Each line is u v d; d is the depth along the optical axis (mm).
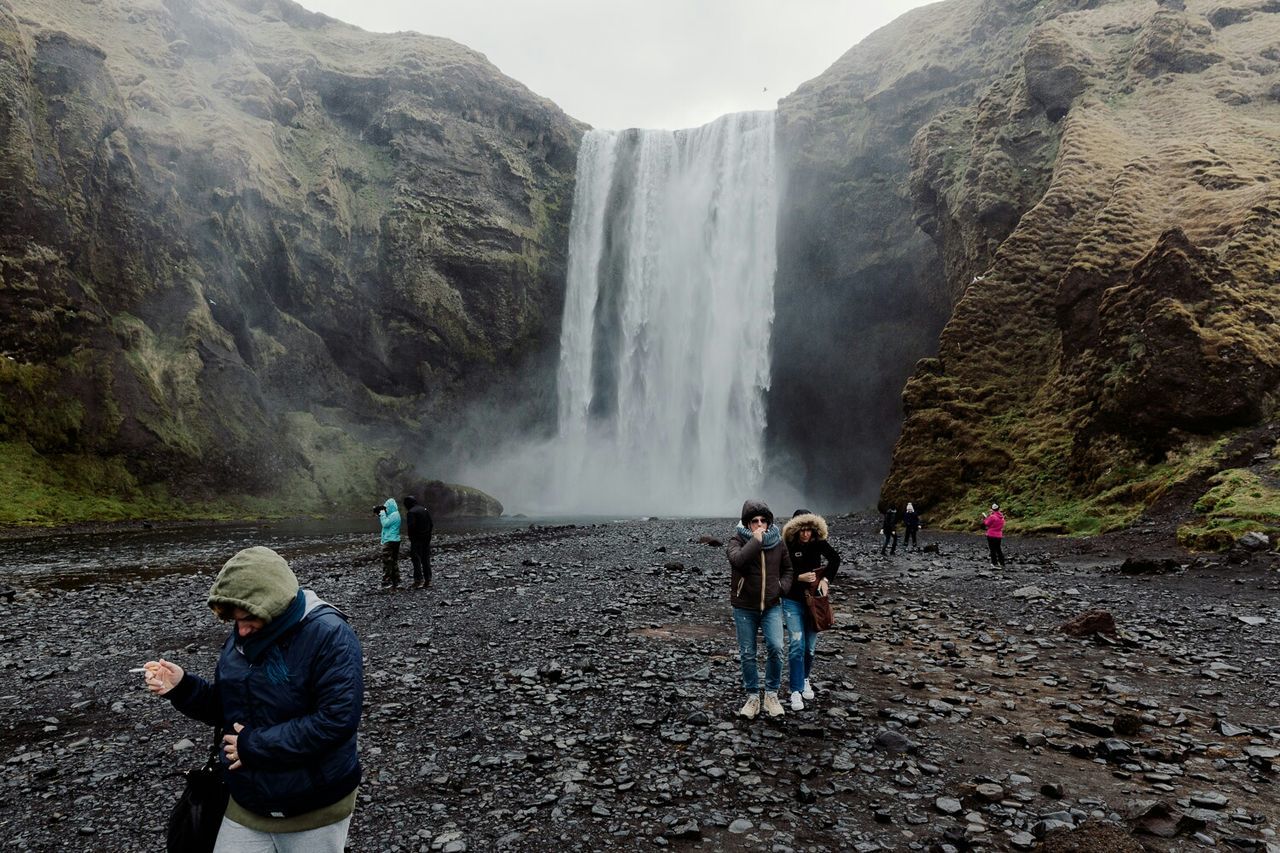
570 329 76562
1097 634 11445
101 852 5305
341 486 57156
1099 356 30328
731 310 69375
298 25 85500
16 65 47375
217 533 38562
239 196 58406
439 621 13047
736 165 70688
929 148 53688
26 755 7262
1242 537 19219
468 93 77875
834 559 8172
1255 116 38531
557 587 16531
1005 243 40094
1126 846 4629
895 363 62562
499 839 5250
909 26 71125
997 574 18672
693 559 21969
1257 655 10391
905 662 10109
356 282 66125
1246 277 28703
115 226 51531
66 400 45969
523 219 75375
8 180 45812
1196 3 50156
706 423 69500
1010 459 33781
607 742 7090
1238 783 6129
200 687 3471
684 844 5172
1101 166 38906
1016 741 7086
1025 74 46625
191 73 64938
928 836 5266
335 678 3295
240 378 55312
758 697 7668
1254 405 25906
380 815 5652
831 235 65312
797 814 5609
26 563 25766
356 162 70438
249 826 3260
